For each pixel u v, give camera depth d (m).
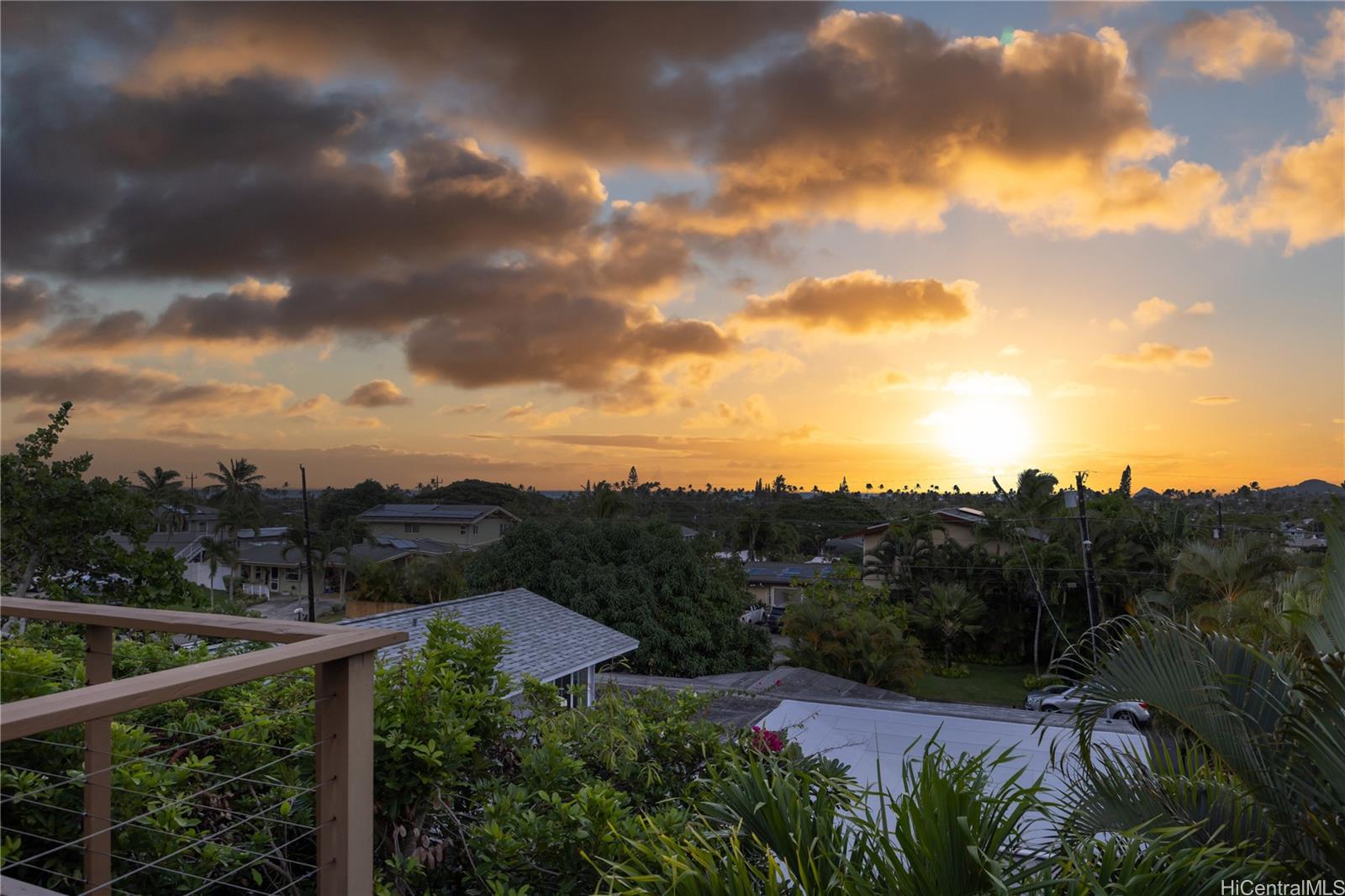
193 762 2.88
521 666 12.26
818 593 39.56
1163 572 37.16
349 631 2.39
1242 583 24.03
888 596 41.03
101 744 2.43
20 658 2.71
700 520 66.50
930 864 2.13
